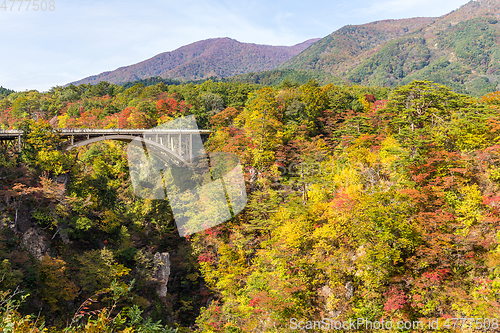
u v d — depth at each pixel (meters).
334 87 100.56
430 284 31.42
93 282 36.25
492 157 38.75
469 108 46.75
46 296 32.38
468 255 32.16
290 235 37.25
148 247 42.94
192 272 44.22
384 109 61.75
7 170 45.25
